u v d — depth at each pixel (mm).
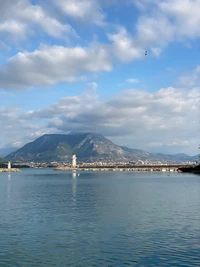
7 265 31297
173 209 63844
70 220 52750
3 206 70938
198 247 36406
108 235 42156
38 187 136125
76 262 31922
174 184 144000
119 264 31203
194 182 158375
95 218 54344
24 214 59281
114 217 55156
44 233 43531
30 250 35812
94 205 71500
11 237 41469
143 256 33469
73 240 39812
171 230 44656
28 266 31000
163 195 93062
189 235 41719
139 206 68875
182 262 31625
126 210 63125
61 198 87812
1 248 36625
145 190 112062
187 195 92312
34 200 83250
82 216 56500
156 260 32219
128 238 40500
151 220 52031
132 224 48969
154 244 37656
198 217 54375
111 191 109938
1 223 50531
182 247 36469
